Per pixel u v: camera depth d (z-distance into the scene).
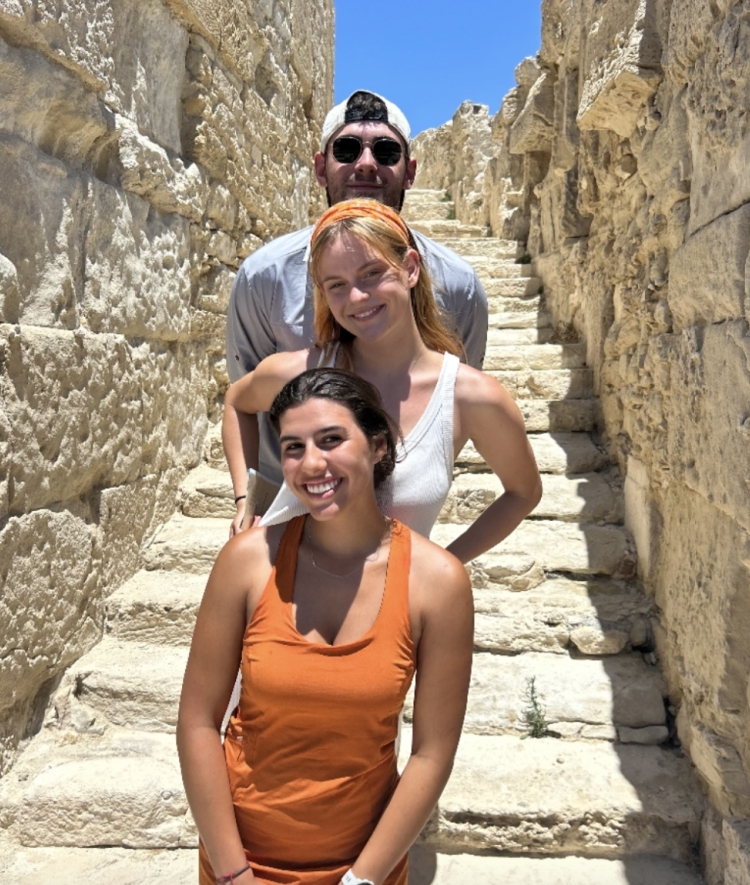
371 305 1.50
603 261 4.14
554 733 2.69
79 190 2.83
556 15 5.23
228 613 1.40
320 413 1.34
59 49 2.59
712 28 2.18
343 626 1.34
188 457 4.16
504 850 2.36
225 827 1.35
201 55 3.90
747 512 1.91
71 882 2.26
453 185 10.95
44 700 2.77
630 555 3.34
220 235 4.44
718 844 2.16
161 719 2.77
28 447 2.49
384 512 1.54
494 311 5.76
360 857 1.32
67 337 2.71
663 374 2.83
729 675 2.13
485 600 3.23
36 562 2.60
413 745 1.38
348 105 2.04
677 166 2.64
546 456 4.08
